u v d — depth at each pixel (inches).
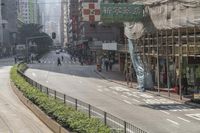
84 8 2033.7
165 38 1561.3
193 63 1519.4
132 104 1347.2
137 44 1827.0
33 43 7844.5
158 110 1208.8
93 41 4675.2
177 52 1457.9
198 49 1318.9
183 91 1537.9
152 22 1584.6
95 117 709.9
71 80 2390.5
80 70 3304.6
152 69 1852.9
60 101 1014.4
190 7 1298.0
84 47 5462.6
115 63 3745.1
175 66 1636.3
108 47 3048.7
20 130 917.8
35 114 1123.9
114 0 2898.6
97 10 2033.7
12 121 1033.5
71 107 892.0
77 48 7017.7
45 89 1327.5
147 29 1644.9
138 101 1423.5
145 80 1777.8
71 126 728.3
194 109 1222.3
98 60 3282.5
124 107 1275.8
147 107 1273.4
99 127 617.9
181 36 1422.2
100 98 1520.7
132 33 1819.6
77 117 759.7
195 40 1325.0
